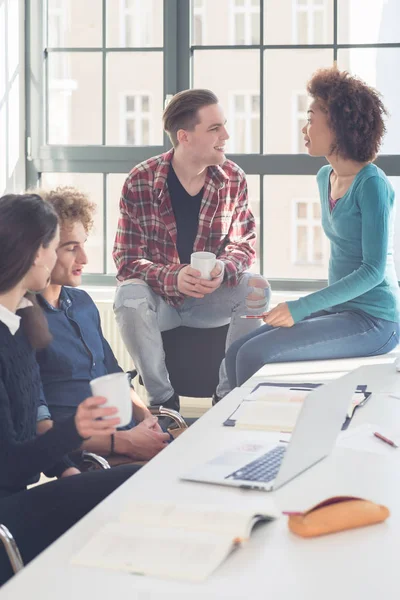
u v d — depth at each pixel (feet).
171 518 3.58
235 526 3.48
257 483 4.15
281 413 5.60
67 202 7.45
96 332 7.88
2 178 14.52
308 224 39.40
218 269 9.82
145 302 9.88
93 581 3.11
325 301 8.95
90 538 3.49
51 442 4.90
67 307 7.66
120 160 14.85
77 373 7.44
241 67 15.25
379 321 9.16
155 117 15.37
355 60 14.76
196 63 14.94
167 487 4.18
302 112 28.91
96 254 18.67
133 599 2.97
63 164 14.99
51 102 15.31
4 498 5.12
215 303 10.27
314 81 9.23
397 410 5.83
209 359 10.43
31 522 4.99
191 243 10.66
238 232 10.85
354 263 9.32
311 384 6.70
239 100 26.89
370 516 3.65
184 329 10.48
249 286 10.22
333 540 3.50
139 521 3.61
